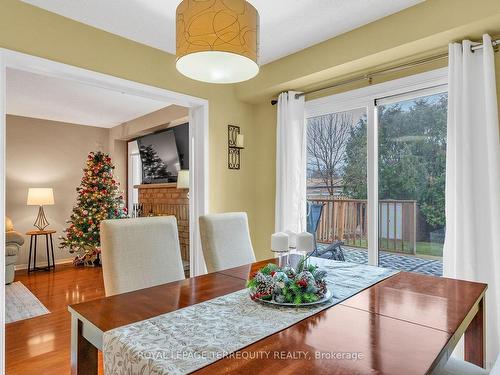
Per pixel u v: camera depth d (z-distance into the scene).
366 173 2.94
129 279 1.70
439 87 2.50
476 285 1.60
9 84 3.83
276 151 3.47
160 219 1.92
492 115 2.08
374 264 2.85
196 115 3.34
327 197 3.23
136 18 2.39
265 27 2.54
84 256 5.42
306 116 3.33
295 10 2.31
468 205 2.13
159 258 1.85
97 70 2.50
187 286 1.61
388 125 2.81
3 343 2.01
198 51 1.38
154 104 4.77
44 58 2.24
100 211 5.33
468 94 2.17
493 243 2.05
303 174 3.27
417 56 2.51
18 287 4.15
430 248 2.57
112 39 2.60
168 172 5.46
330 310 1.27
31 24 2.19
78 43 2.41
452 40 2.25
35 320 3.03
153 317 1.21
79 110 5.09
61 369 2.17
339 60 2.67
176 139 5.22
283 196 3.28
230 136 3.52
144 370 0.90
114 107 4.92
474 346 1.57
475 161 2.17
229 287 1.60
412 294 1.46
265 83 3.27
